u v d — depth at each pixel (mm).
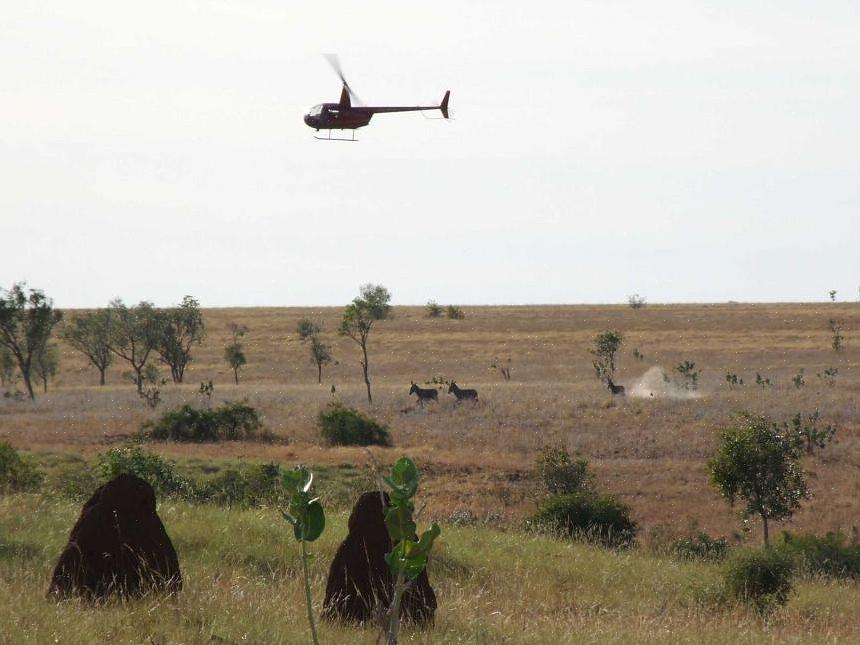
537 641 40625
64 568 39938
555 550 77375
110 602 38031
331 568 41750
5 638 30578
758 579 63656
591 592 60500
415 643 37062
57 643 30781
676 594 64375
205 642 32969
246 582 48500
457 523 102000
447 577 60781
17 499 71188
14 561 47562
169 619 35250
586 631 44625
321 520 24844
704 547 100750
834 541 99062
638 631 46625
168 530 62469
